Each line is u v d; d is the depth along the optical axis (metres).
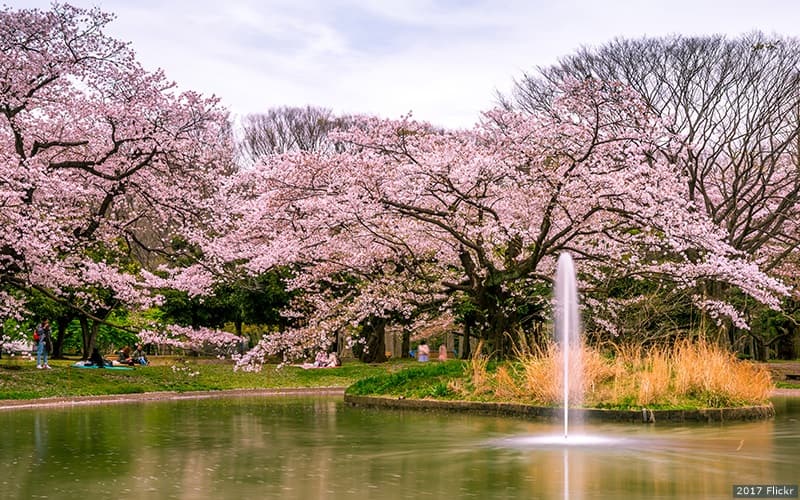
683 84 29.42
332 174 18.62
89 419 16.53
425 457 11.19
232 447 12.28
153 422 15.92
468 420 15.84
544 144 18.48
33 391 21.58
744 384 17.02
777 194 32.06
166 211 23.97
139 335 23.81
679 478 9.50
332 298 24.50
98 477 9.73
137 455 11.51
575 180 18.11
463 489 8.89
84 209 24.53
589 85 17.55
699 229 17.84
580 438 13.05
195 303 36.75
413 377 20.09
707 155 31.98
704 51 29.44
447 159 18.19
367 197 18.06
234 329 46.41
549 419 15.71
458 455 11.34
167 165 23.48
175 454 11.59
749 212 29.08
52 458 11.22
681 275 19.38
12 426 15.16
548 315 22.61
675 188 19.31
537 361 17.23
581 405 15.84
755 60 29.48
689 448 11.92
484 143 20.70
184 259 27.67
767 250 32.09
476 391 17.69
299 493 8.72
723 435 13.35
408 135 19.45
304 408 19.17
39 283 23.06
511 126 19.56
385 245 20.42
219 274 23.48
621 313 23.53
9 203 19.30
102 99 21.89
